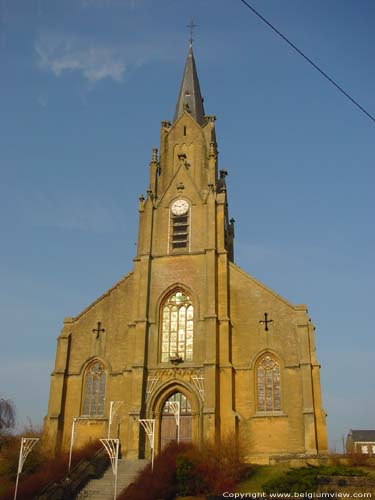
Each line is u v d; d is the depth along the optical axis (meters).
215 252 55.59
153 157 62.78
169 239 58.06
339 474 35.38
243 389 50.88
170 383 51.06
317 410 48.50
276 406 50.03
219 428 48.62
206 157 62.94
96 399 53.00
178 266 56.12
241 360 51.97
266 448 48.31
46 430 51.00
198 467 38.41
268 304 53.50
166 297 55.56
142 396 50.69
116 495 39.62
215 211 57.94
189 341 53.41
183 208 59.16
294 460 42.69
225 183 65.44
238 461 39.22
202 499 36.38
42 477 40.28
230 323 53.25
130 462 45.84
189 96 71.00
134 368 51.59
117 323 55.53
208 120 65.50
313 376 49.78
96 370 54.22
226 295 53.72
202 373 50.75
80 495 39.69
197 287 54.66
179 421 50.00
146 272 56.00
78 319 56.50
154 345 53.09
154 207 59.88
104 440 43.06
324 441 47.38
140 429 49.41
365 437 103.19
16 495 37.56
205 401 48.91
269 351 51.78
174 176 61.09
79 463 42.66
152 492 37.03
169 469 39.47
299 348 50.88
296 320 52.25
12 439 48.50
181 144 63.94
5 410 77.56
